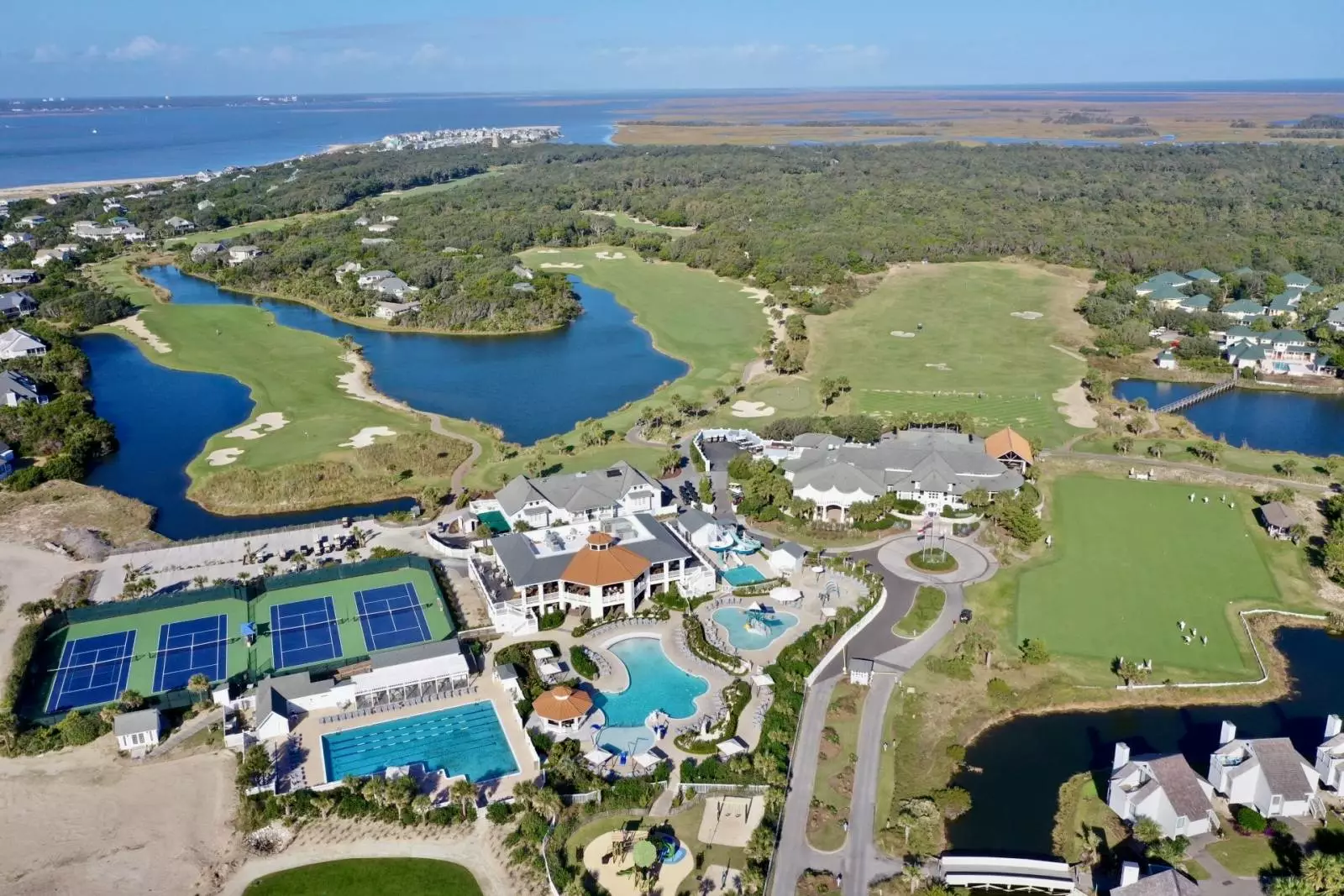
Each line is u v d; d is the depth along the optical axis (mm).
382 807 96438
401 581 145375
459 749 107062
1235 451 199875
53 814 97062
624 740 108625
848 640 129250
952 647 127875
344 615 135750
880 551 155000
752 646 127438
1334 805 97750
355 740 108625
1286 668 124250
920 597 140250
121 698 112312
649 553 140500
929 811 95938
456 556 152875
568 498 160625
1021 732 111562
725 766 101500
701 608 137500
